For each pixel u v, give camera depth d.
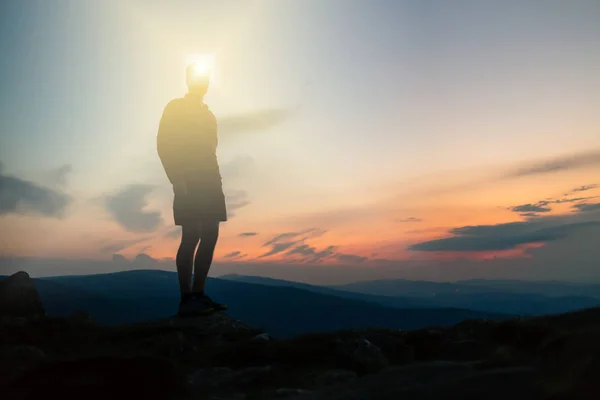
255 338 5.10
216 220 7.02
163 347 4.77
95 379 2.74
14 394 2.69
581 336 2.67
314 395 2.81
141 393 2.76
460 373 2.74
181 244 6.90
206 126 7.05
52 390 2.69
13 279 6.90
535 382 2.45
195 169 6.89
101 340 5.07
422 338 4.35
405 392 2.54
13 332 4.97
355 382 2.87
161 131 7.00
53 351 4.30
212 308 6.71
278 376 3.77
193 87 7.13
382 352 4.18
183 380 3.06
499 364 2.83
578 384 2.29
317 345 4.39
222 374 3.87
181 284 6.83
